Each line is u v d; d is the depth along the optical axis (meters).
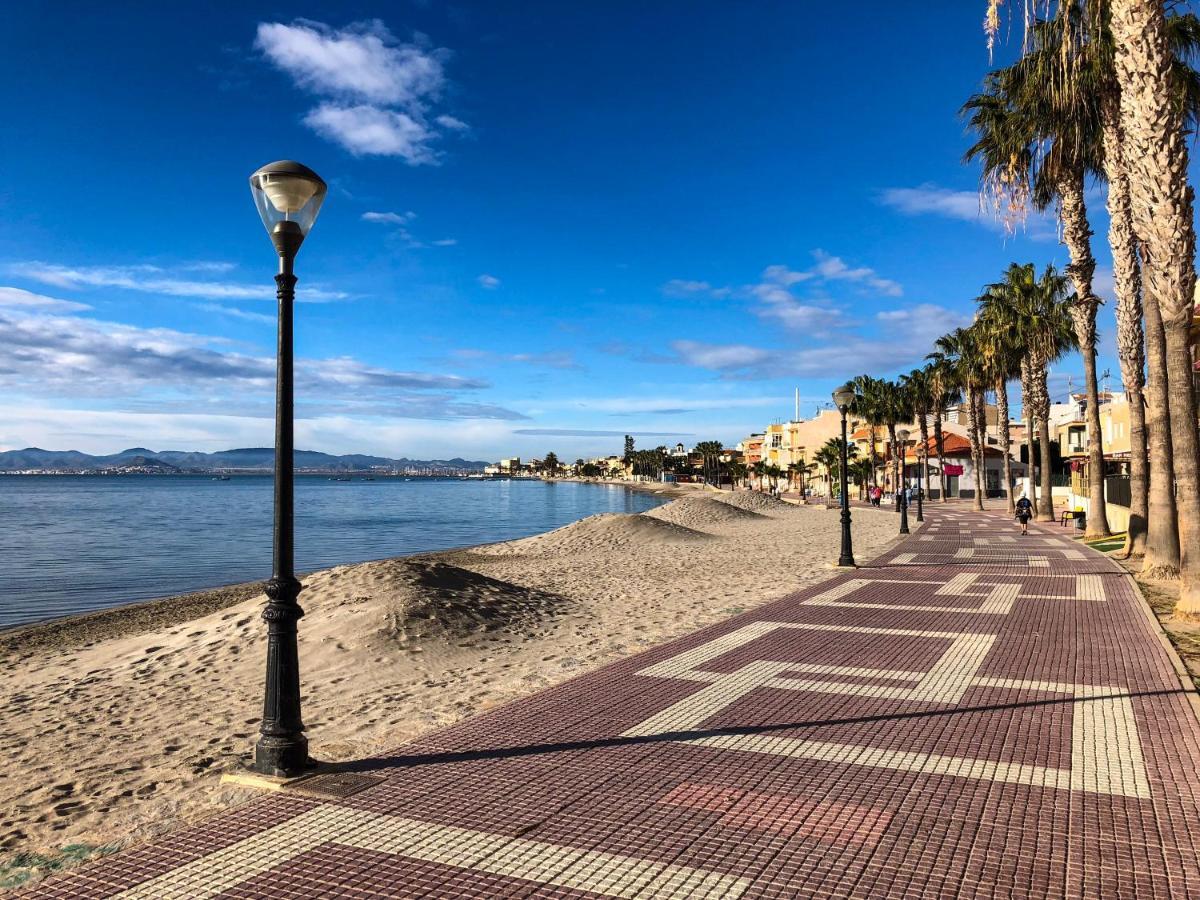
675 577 18.69
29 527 50.34
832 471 75.38
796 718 6.38
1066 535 26.83
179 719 8.10
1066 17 10.75
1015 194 16.14
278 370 5.52
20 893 3.87
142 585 24.50
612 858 4.00
